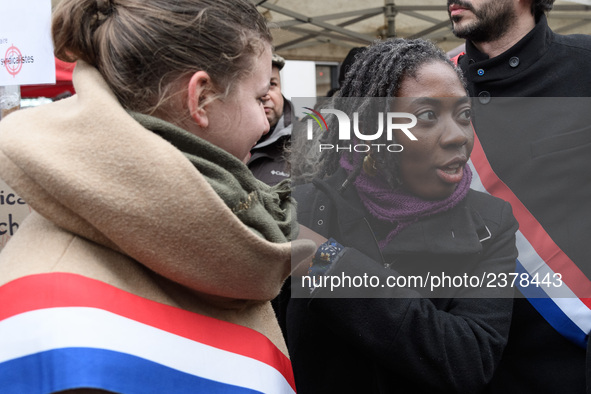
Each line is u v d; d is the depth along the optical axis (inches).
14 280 28.7
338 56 200.4
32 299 27.9
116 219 28.6
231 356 34.4
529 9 55.9
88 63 33.4
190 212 29.5
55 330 27.1
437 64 39.6
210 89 33.6
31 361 26.7
